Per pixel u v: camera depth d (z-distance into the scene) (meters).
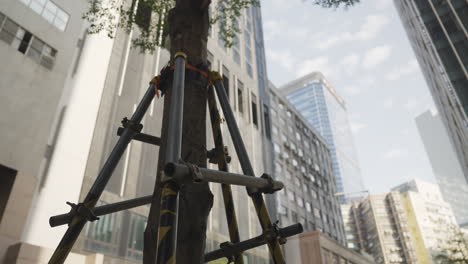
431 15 39.53
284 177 43.47
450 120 40.09
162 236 1.57
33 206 13.54
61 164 15.35
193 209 2.15
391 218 103.81
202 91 2.88
